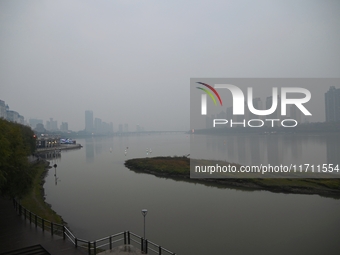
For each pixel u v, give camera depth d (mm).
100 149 141625
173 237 23219
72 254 14008
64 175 56094
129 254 14461
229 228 25172
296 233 23750
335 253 19703
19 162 24656
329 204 32375
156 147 150500
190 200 35250
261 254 19938
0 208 23734
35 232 17406
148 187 43594
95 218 28297
